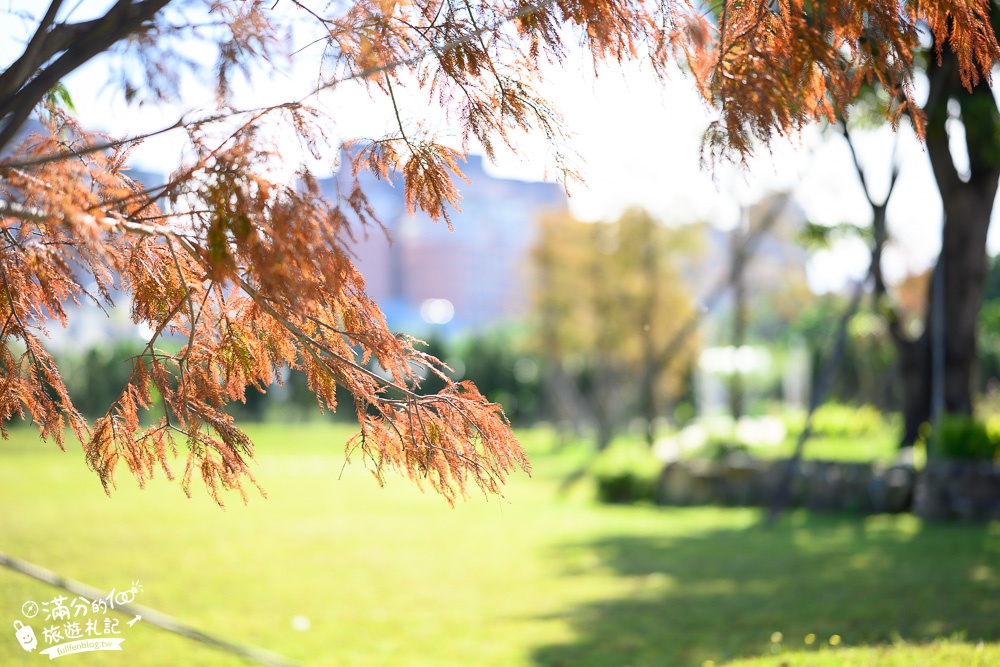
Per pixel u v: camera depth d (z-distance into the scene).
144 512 13.81
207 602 7.94
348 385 3.15
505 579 9.66
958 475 14.29
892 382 34.56
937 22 3.13
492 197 89.06
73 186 2.70
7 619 6.52
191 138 2.73
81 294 3.41
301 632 7.09
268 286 2.80
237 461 3.10
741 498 17.41
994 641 6.07
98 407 30.48
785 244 27.70
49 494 15.74
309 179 2.73
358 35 2.99
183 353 3.18
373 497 17.39
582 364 42.91
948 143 14.74
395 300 81.19
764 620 7.50
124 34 2.55
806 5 3.14
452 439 3.13
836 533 13.07
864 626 6.97
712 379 47.78
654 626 7.50
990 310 28.97
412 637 7.10
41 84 2.45
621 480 18.41
